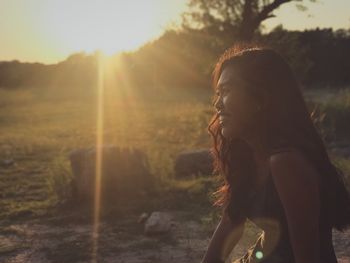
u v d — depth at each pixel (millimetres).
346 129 17125
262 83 1600
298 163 1478
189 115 21656
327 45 57031
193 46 26703
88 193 8164
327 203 1574
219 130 1896
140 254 5914
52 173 9117
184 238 6352
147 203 7883
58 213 7719
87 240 6461
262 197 1642
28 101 40250
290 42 25656
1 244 6426
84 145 15844
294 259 1595
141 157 8703
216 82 1764
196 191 8281
